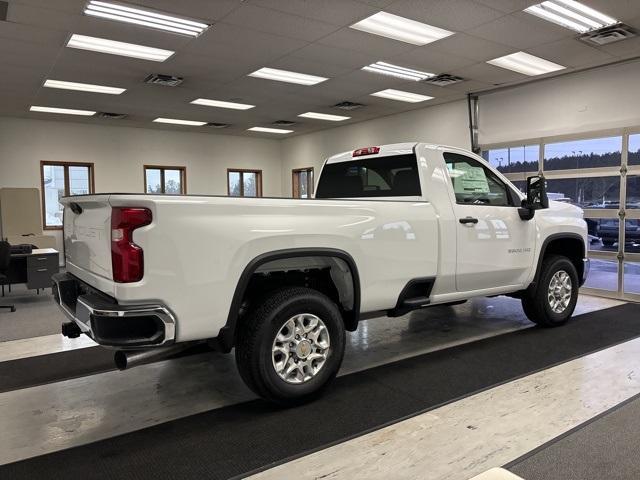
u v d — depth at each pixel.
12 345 4.25
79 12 4.82
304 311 2.72
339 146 12.18
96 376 3.38
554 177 7.30
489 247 3.77
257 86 7.99
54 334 4.68
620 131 6.48
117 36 5.53
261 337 2.57
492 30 5.42
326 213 2.82
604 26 5.30
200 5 4.71
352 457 2.21
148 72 7.08
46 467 2.15
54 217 11.20
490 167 4.05
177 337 2.32
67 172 11.33
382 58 6.47
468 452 2.24
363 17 5.03
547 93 7.45
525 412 2.68
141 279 2.20
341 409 2.74
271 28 5.34
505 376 3.25
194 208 2.34
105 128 11.66
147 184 12.41
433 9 4.83
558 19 5.11
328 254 2.78
